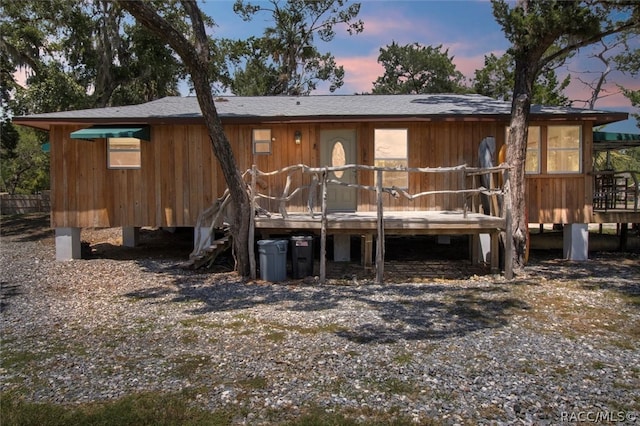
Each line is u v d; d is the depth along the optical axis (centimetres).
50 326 595
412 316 623
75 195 1102
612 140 1152
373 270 959
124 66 1964
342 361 462
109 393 396
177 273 938
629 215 1088
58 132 1098
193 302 715
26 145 3120
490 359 470
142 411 362
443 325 584
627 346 514
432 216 984
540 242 1208
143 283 855
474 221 892
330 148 1109
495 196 980
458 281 859
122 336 549
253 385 409
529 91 953
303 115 1041
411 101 1291
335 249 1069
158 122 1044
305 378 423
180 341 529
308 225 893
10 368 453
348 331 559
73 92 1742
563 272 943
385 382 414
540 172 1087
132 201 1100
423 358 470
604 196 1191
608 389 403
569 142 1091
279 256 865
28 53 1784
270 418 353
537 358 474
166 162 1095
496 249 918
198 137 1091
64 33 1845
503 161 999
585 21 828
